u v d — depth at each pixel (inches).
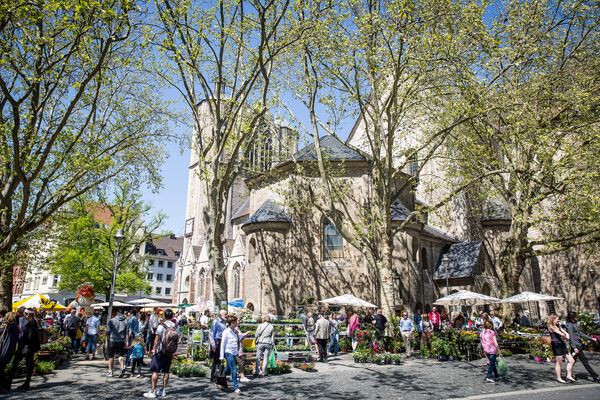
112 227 1464.1
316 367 608.4
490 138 946.1
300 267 1157.1
